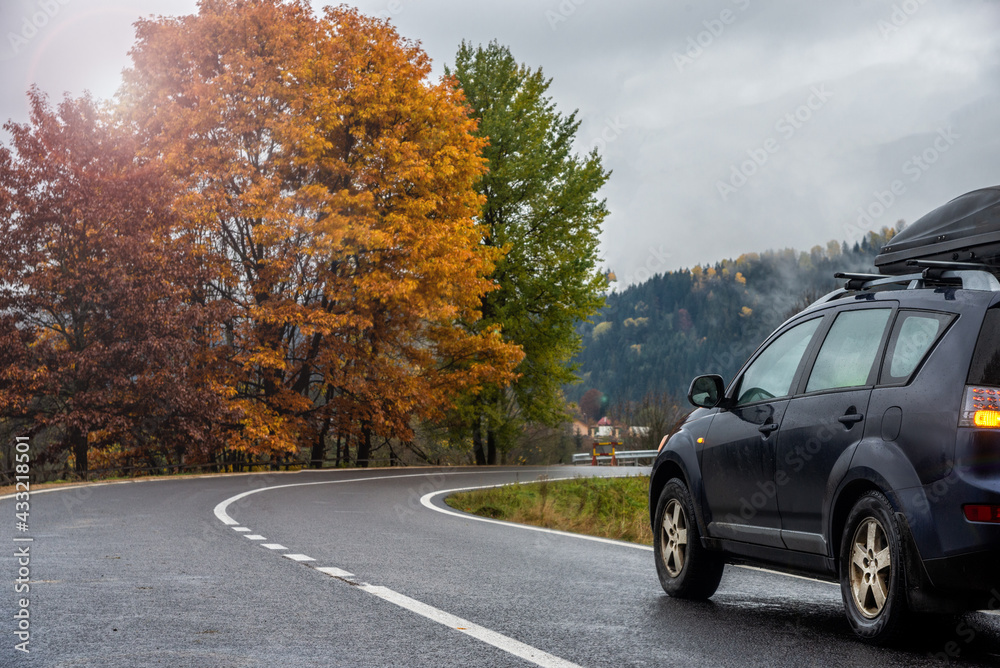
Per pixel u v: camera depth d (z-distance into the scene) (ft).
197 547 31.63
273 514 45.14
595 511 68.95
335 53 104.37
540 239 140.36
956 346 17.70
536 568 28.91
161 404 86.99
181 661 16.05
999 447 16.55
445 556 31.27
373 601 22.11
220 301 91.04
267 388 108.58
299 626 19.08
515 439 150.51
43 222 85.76
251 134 101.14
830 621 20.63
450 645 17.56
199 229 98.22
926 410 17.57
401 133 105.60
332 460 117.80
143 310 84.07
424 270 104.99
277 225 97.50
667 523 24.85
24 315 86.38
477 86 143.23
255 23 100.83
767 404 22.06
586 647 17.57
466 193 112.57
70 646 17.06
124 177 86.58
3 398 81.20
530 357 140.46
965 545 16.44
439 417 119.14
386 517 46.09
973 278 19.15
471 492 69.77
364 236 98.02
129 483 70.23
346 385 107.55
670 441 25.44
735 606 22.66
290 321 98.63
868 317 20.22
